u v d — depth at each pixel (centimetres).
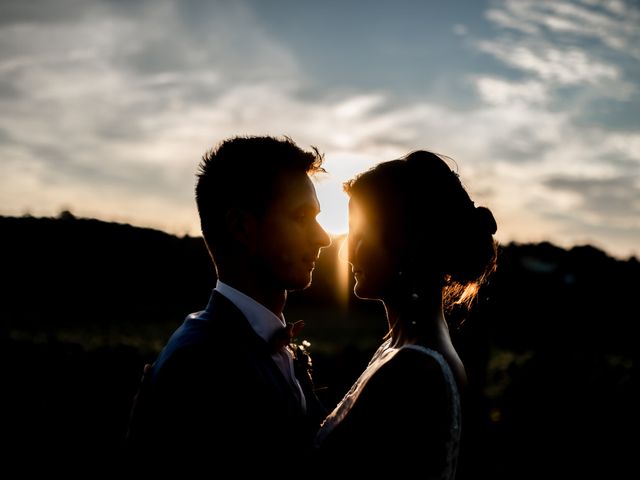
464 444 197
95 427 749
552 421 799
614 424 793
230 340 216
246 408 205
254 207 228
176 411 200
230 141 238
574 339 1884
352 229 220
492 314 631
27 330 1426
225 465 198
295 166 234
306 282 236
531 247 2459
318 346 1209
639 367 955
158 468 199
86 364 798
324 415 248
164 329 1642
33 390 767
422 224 207
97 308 1795
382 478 183
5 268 1783
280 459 204
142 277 1930
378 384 192
